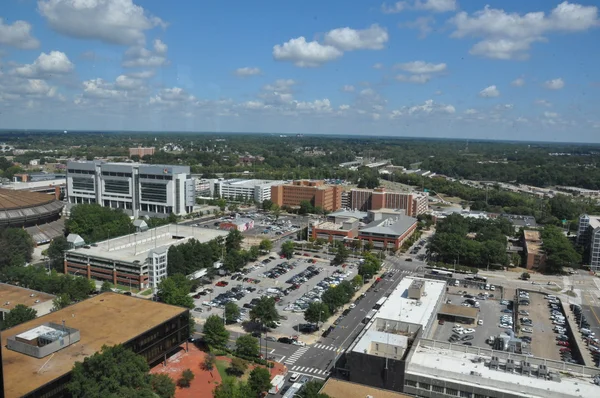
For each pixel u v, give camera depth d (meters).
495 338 184.38
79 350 134.75
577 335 193.50
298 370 158.38
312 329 191.88
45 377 119.81
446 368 130.75
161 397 129.00
